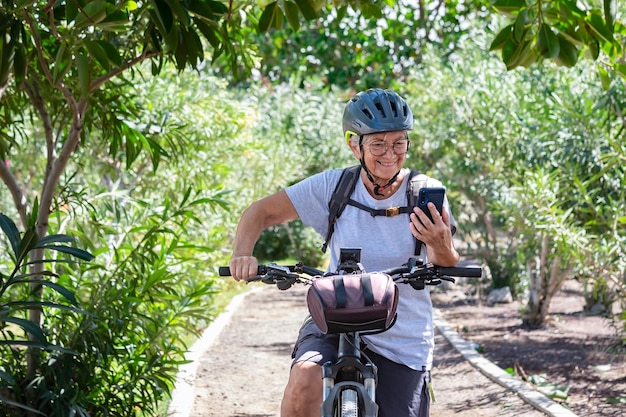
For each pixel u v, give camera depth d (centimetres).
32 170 1066
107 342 519
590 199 741
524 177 907
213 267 1034
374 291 297
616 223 743
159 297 562
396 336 341
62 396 486
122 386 533
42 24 485
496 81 1093
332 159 1930
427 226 315
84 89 394
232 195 1222
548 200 788
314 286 301
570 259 802
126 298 524
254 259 328
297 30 465
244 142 1056
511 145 1020
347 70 2242
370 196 351
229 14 459
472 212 1466
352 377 310
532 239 1042
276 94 1978
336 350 327
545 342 966
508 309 1259
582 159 833
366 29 2164
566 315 1188
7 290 557
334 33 2208
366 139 341
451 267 316
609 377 768
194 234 955
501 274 1360
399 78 2189
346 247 349
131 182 905
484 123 1040
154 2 372
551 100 895
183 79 922
